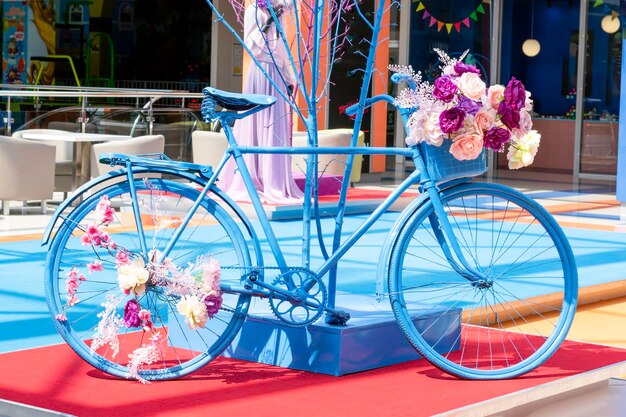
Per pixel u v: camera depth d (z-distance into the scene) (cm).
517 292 561
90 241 354
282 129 894
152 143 955
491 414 337
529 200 388
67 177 1007
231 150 370
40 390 334
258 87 870
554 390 365
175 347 396
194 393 337
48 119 1076
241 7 504
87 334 428
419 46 1656
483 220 905
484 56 1689
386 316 389
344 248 371
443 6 1670
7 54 2059
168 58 2061
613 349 428
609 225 941
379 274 367
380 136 1534
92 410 313
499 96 373
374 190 1068
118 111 1092
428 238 777
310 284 364
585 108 1659
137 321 347
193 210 362
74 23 2075
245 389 343
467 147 366
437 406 327
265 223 368
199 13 2014
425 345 365
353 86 1478
